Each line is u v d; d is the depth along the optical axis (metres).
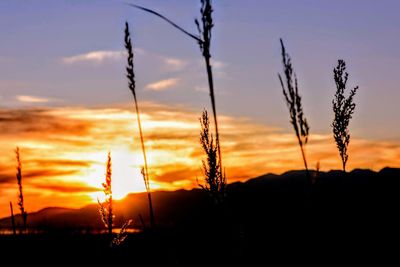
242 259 4.06
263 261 4.05
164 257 4.38
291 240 4.43
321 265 4.41
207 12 4.02
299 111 4.13
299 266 4.21
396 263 5.20
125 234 4.82
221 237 4.19
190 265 4.02
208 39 4.04
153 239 4.71
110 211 4.93
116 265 4.43
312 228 4.56
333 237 4.69
